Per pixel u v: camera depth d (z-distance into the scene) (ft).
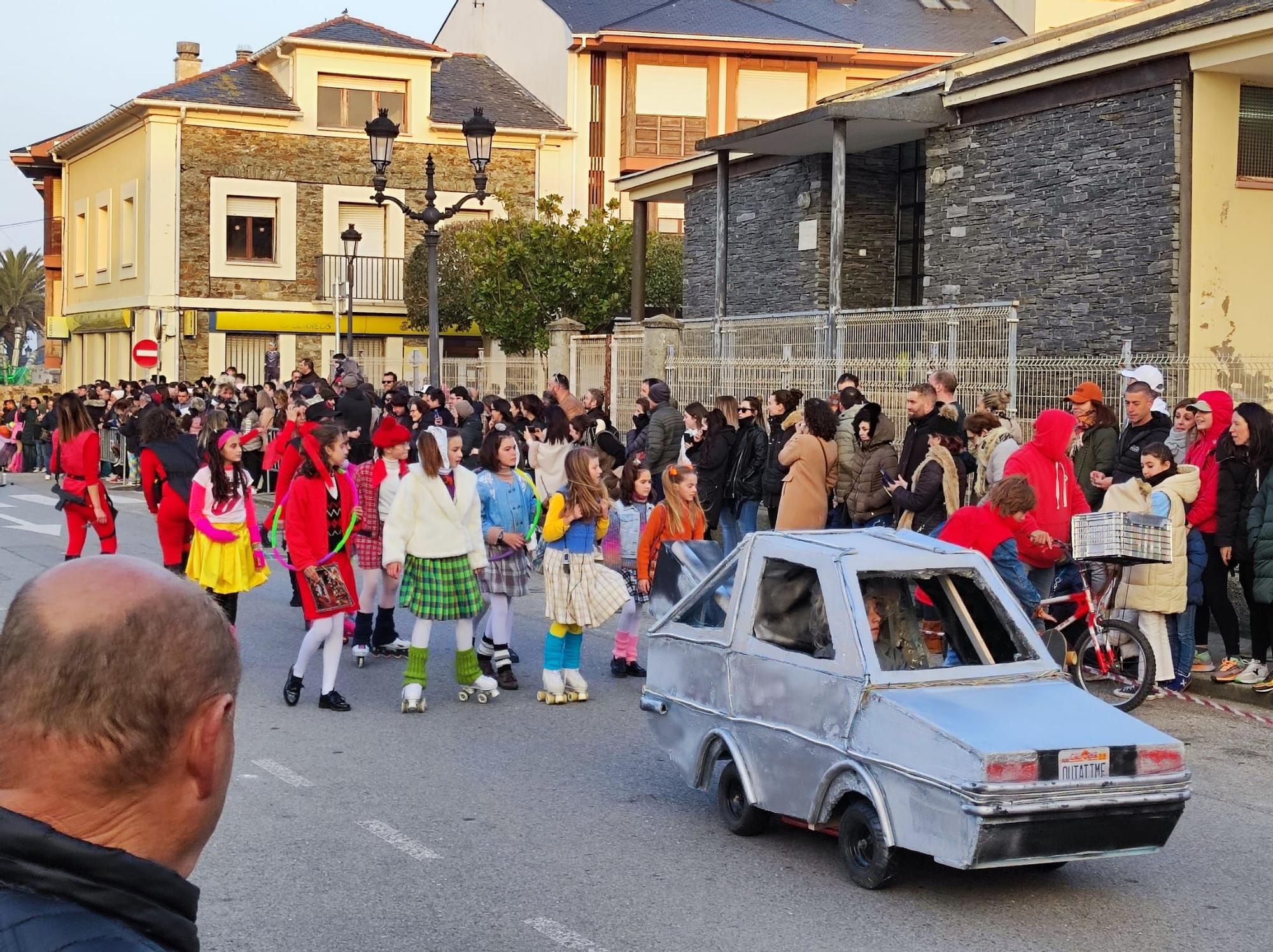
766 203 78.59
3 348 235.81
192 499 33.68
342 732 29.50
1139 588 32.07
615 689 34.09
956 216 62.75
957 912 19.25
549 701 32.35
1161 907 19.62
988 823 18.04
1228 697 33.24
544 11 140.97
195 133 126.31
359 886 19.94
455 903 19.30
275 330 129.29
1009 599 21.62
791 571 22.15
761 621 22.45
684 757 23.97
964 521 29.81
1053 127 57.41
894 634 21.01
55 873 5.08
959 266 62.69
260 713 31.27
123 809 5.43
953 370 50.78
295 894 19.58
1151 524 30.66
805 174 74.59
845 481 41.78
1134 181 53.83
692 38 134.82
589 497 31.68
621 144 137.28
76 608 5.32
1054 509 33.04
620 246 107.55
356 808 23.88
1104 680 33.35
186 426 69.82
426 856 21.36
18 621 5.32
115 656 5.29
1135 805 18.78
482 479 33.86
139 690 5.32
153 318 126.21
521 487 34.32
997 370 49.01
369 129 65.51
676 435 50.49
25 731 5.27
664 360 68.18
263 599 47.73
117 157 135.23
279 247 129.39
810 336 59.16
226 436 33.60
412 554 31.19
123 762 5.34
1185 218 52.21
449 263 123.75
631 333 71.15
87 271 146.20
